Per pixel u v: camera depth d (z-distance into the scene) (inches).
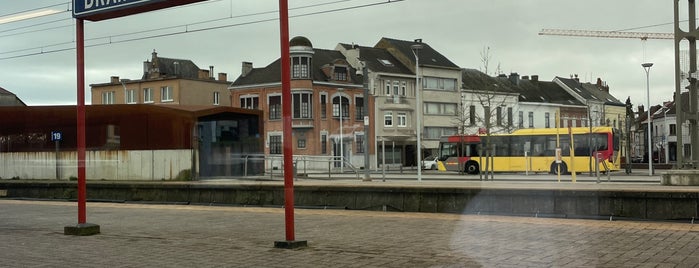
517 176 1598.2
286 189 405.4
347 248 397.7
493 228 487.8
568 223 514.3
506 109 3179.1
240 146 1316.4
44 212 693.3
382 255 369.4
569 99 3614.7
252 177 1315.2
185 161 1178.6
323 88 2571.4
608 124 3356.3
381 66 2795.3
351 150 2650.1
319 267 335.6
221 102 3223.4
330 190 761.0
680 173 836.6
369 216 600.4
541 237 433.7
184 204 882.1
